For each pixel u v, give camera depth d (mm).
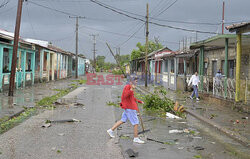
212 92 14227
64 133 6566
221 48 17344
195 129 7570
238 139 6266
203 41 13875
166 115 9820
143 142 5953
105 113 9805
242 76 13984
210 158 5047
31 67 21938
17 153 4945
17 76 17906
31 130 6801
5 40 17047
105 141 5961
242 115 9398
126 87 6164
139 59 43625
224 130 7105
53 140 5906
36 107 10672
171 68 21562
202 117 8969
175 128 7652
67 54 38969
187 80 18141
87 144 5680
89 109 10703
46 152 5047
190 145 5898
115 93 18047
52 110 10195
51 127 7238
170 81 21172
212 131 7348
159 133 6957
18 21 13234
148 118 9180
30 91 16734
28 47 21266
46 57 27719
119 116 9258
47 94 15320
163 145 5844
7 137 6062
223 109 10773
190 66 21250
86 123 7891
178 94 16875
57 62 32656
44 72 26469
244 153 5410
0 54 15086
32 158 4691
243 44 12719
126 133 6832
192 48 16094
